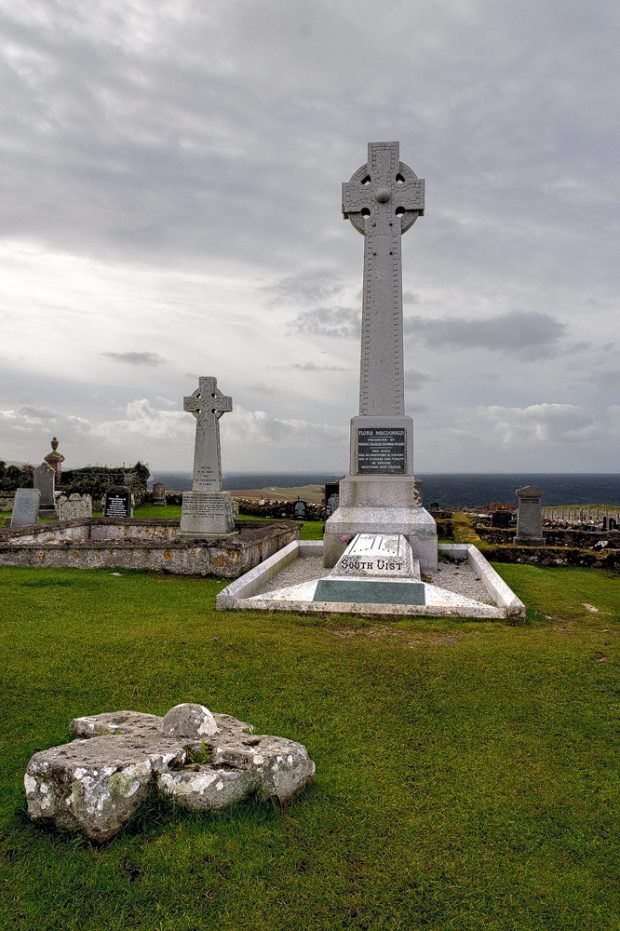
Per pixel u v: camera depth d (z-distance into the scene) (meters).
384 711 5.00
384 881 3.12
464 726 4.77
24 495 16.86
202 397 16.47
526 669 5.84
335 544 11.35
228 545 10.88
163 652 6.23
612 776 4.13
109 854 3.20
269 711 4.96
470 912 2.95
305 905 2.95
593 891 3.11
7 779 3.89
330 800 3.76
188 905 2.92
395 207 12.32
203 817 3.42
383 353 12.14
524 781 4.05
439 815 3.67
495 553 14.45
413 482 11.55
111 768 3.32
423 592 8.59
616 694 5.38
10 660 5.98
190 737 3.87
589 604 9.27
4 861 3.18
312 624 7.45
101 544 11.30
